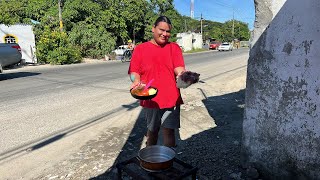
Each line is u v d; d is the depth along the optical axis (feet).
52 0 86.28
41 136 15.61
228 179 10.64
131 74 10.28
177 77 9.14
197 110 20.25
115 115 19.39
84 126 17.17
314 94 8.77
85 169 11.77
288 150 9.66
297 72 9.05
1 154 13.42
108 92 27.27
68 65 59.16
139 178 8.54
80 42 77.41
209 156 12.53
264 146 10.33
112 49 79.97
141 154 8.83
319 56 8.52
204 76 38.50
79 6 82.17
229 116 18.71
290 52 9.15
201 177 10.78
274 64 9.60
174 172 8.48
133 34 105.91
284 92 9.46
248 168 10.78
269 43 9.65
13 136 15.65
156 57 9.99
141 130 16.33
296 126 9.33
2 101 24.02
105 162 12.37
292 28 9.03
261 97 10.15
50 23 79.61
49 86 31.04
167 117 10.35
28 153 13.48
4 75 41.83
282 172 9.95
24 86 31.32
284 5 9.14
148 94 8.93
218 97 24.61
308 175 9.28
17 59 42.60
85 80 35.17
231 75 39.06
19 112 20.47
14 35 64.28
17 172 11.70
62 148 13.98
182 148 13.51
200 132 15.67
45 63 64.34
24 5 86.94
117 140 14.88
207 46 177.06
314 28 8.55
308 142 9.11
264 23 9.71
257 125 10.44
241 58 75.41
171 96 10.14
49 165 12.23
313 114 8.87
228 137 14.76
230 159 12.15
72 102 23.35
